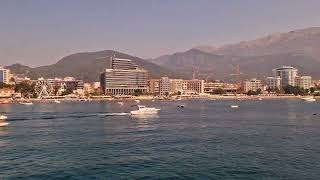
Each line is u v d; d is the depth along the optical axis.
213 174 75.56
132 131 142.62
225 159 88.75
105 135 131.25
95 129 149.12
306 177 72.69
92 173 77.56
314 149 100.38
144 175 75.69
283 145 107.25
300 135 128.62
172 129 149.12
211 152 97.62
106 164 85.12
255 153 95.62
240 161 86.44
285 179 71.56
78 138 124.06
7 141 117.88
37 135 131.12
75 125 164.00
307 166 81.00
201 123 174.50
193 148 103.75
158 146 107.56
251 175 74.44
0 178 74.38
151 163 85.69
